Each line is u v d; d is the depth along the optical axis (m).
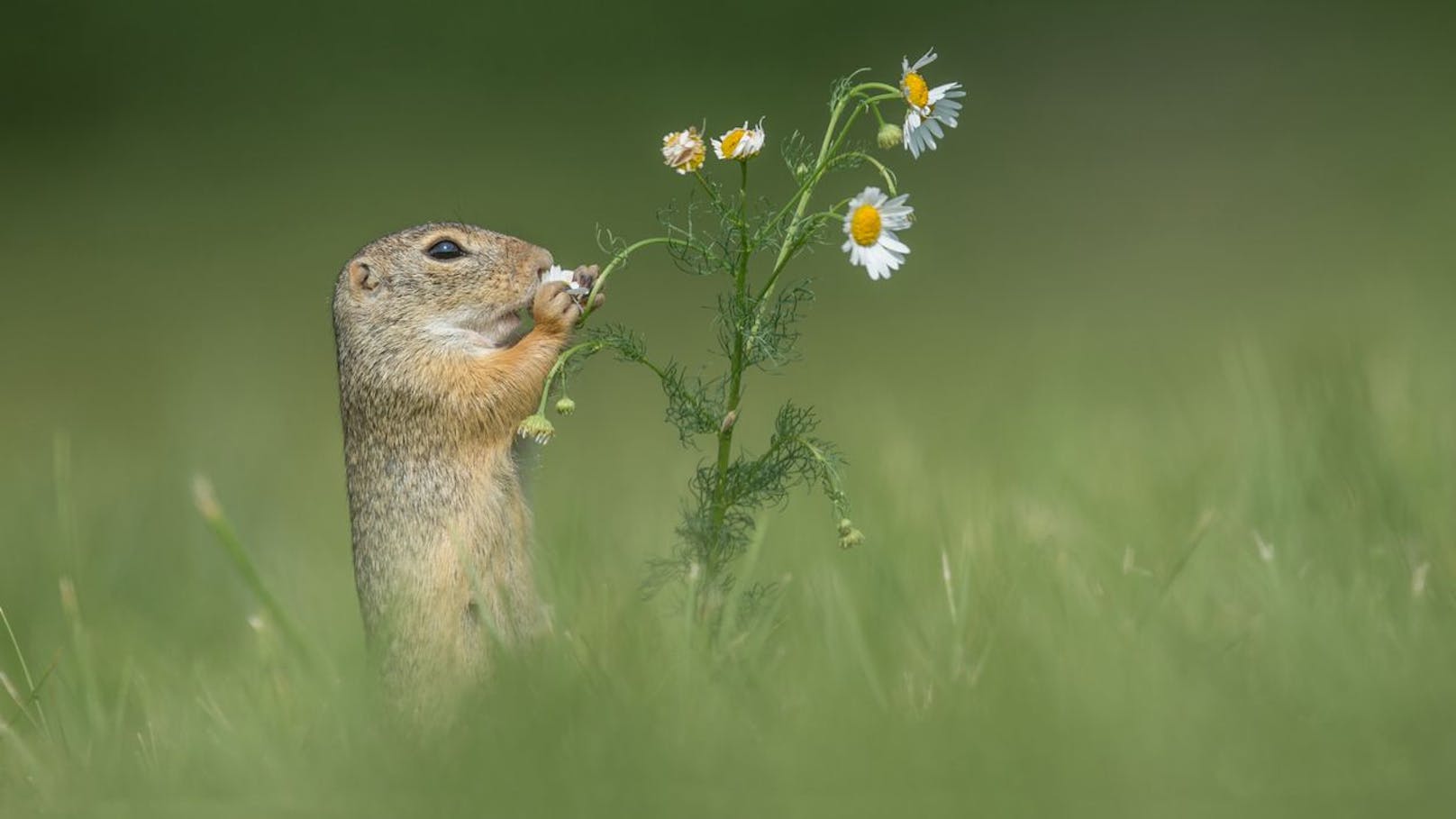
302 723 8.52
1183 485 11.38
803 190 8.48
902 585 9.49
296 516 15.98
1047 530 10.40
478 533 9.69
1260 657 7.53
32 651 10.93
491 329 10.47
